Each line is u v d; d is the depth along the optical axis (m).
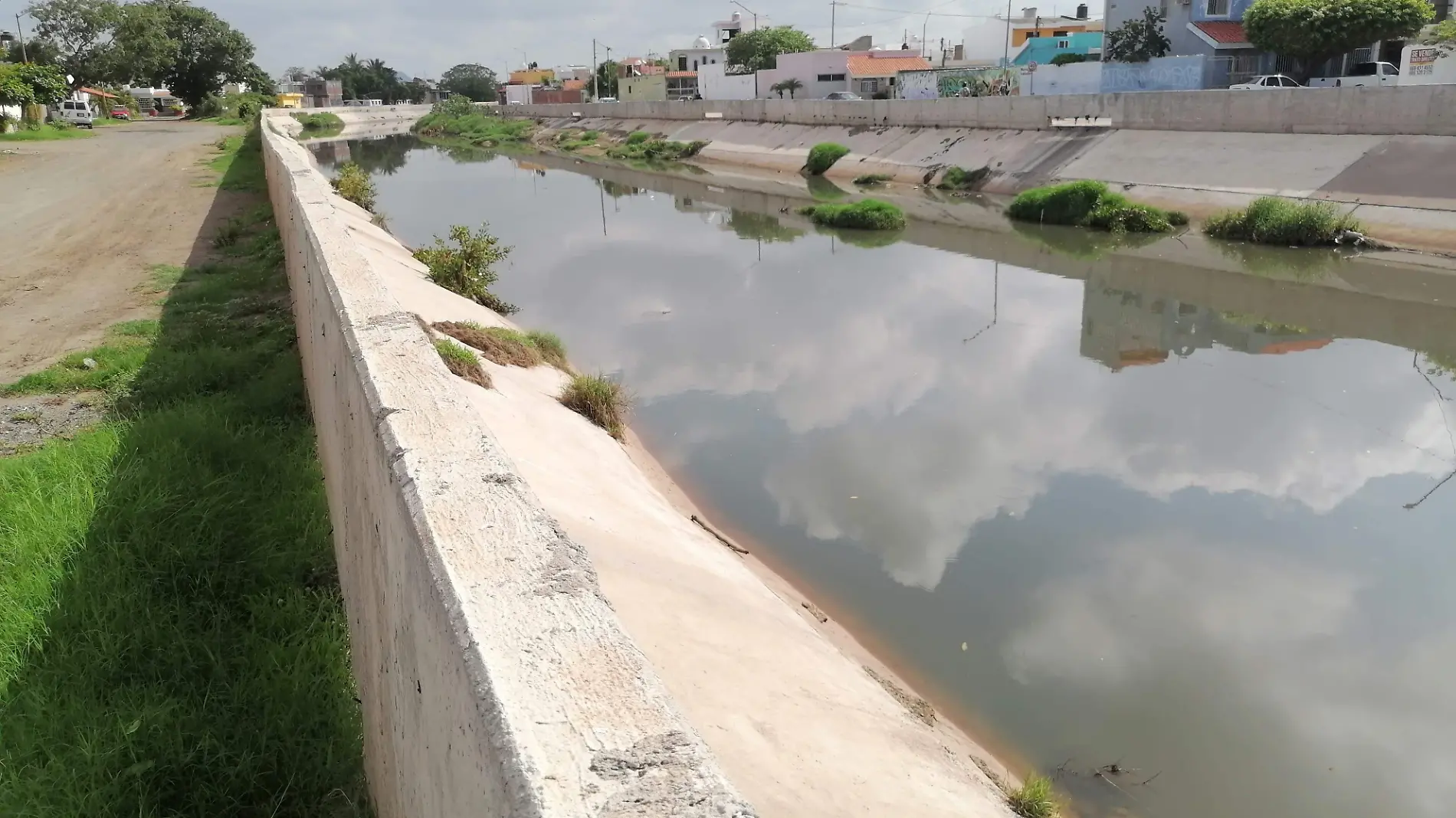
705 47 81.06
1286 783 5.34
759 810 3.74
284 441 6.68
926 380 12.21
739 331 14.51
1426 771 5.43
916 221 24.30
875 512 8.66
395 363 3.36
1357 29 28.95
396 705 2.53
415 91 120.31
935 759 5.03
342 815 3.45
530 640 1.67
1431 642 6.60
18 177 24.89
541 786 1.31
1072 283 17.25
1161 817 5.10
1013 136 29.19
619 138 50.28
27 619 4.27
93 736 3.54
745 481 9.35
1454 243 17.02
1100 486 9.10
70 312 10.93
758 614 6.04
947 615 7.01
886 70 54.41
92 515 5.17
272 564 4.94
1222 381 11.91
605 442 9.24
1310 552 7.82
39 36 62.31
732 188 32.25
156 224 17.36
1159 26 35.44
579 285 17.73
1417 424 10.41
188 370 8.23
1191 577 7.49
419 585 2.07
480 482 2.35
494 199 30.12
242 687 3.94
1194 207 21.91
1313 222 18.77
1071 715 5.90
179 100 80.62
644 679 1.58
